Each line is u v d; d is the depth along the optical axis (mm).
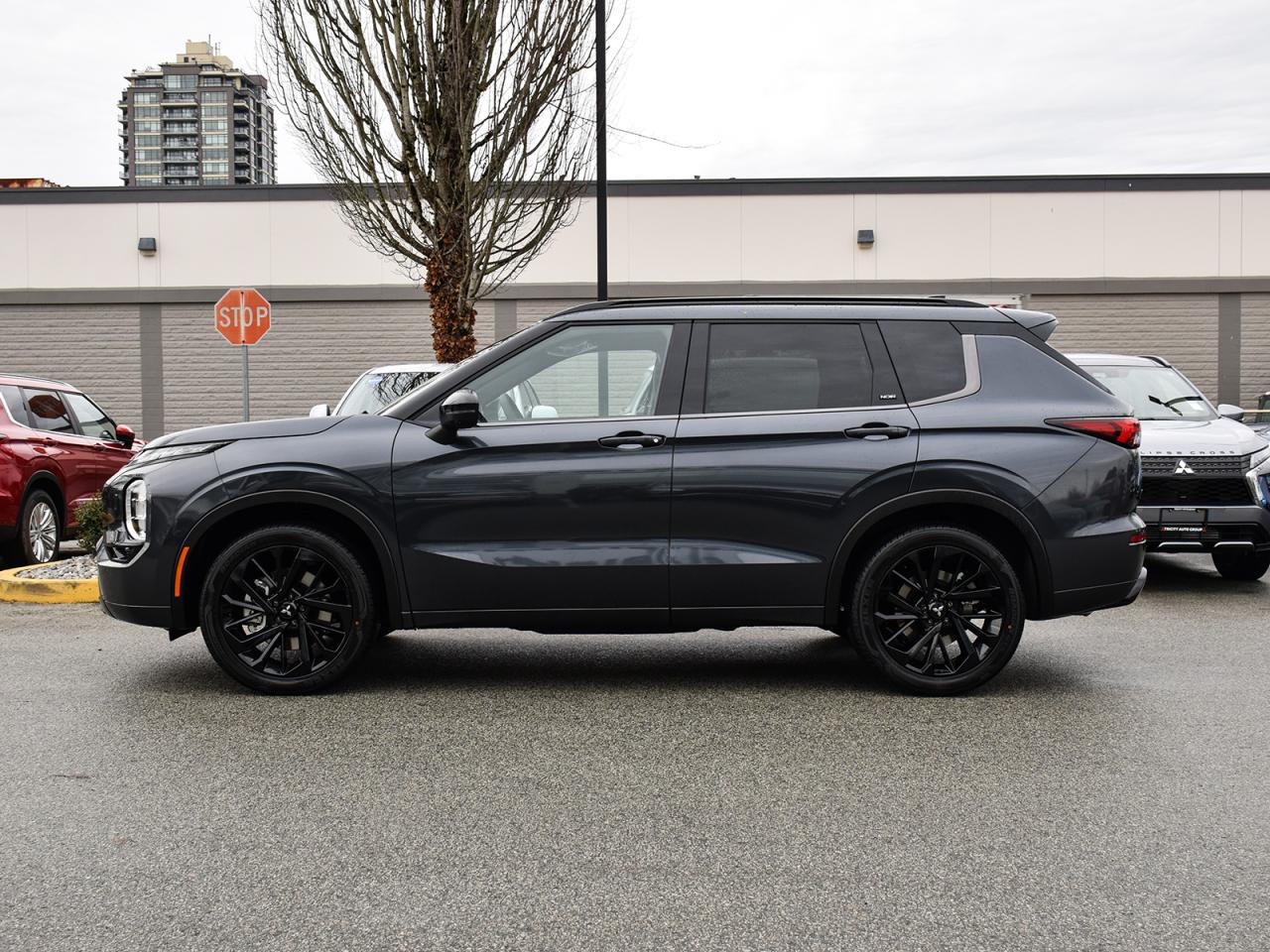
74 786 3922
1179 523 8102
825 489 5117
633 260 20375
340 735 4594
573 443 5129
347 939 2771
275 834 3477
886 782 3980
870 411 5195
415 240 11188
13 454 9469
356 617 5199
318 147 11070
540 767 4172
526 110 10875
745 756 4309
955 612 5234
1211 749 4371
